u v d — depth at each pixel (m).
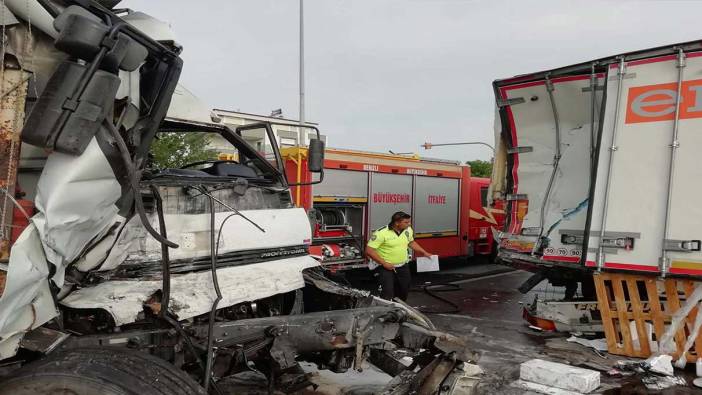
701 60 5.44
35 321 2.40
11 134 2.27
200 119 4.13
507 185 7.54
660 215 5.66
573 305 7.21
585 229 6.20
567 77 6.57
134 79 2.67
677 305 5.67
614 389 5.06
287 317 3.35
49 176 2.31
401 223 7.03
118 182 2.50
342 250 10.66
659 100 5.71
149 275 3.06
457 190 13.87
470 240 14.39
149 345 2.85
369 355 4.13
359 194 11.09
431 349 3.81
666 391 5.01
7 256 2.24
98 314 2.92
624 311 6.03
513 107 7.29
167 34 2.90
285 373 4.15
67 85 2.27
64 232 2.36
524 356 6.16
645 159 5.79
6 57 2.28
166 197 3.24
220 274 3.31
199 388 2.57
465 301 9.76
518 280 12.45
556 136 6.99
